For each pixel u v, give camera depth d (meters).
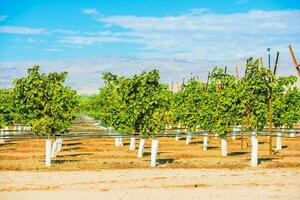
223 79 36.69
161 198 17.06
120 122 27.78
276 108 34.69
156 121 26.34
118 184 19.86
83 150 34.03
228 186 19.62
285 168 25.28
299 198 17.25
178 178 21.50
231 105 28.38
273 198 17.23
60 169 24.00
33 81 25.14
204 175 22.45
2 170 23.52
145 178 21.41
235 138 43.25
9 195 17.33
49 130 24.95
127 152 32.62
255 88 27.25
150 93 27.23
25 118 25.66
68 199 16.73
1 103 31.09
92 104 53.03
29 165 24.73
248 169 24.72
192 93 40.94
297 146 37.81
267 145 38.62
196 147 36.34
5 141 40.12
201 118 34.06
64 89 26.23
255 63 27.67
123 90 27.64
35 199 16.67
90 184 19.80
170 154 31.11
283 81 34.03
